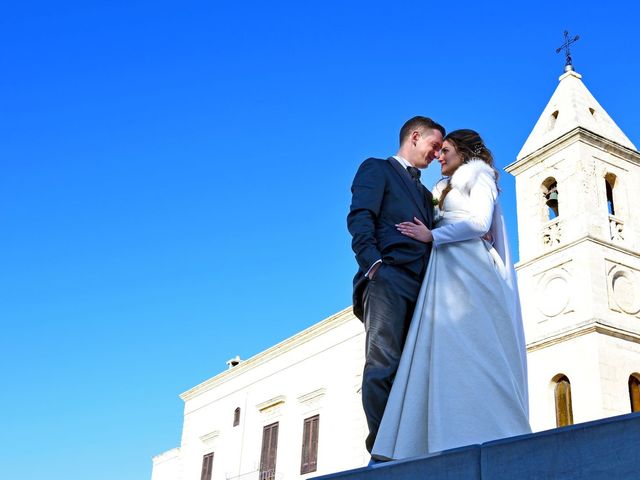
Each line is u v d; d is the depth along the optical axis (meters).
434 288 3.25
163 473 42.84
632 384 23.45
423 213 3.45
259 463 34.53
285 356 35.12
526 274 26.02
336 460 30.02
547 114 28.52
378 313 3.25
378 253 3.25
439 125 3.71
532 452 2.18
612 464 1.98
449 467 2.40
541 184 27.22
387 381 3.20
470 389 3.01
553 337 23.88
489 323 3.14
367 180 3.41
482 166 3.52
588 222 25.06
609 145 26.80
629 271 25.08
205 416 40.25
